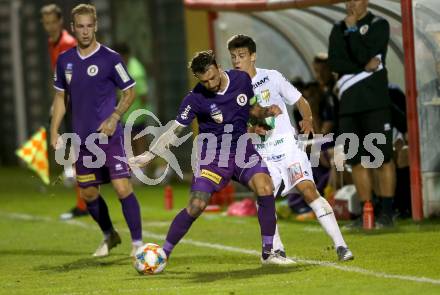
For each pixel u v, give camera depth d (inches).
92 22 872.9
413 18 1044.5
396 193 1112.8
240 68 789.9
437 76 1048.8
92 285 724.7
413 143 1054.4
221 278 733.3
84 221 1285.7
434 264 751.7
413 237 920.3
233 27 1385.3
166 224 1219.9
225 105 749.3
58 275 796.0
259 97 795.4
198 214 761.6
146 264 762.2
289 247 912.9
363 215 1024.2
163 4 2111.2
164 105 2138.3
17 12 2512.3
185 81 2074.3
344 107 1034.1
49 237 1114.1
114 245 930.7
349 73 1028.5
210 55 731.4
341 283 682.8
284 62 1382.9
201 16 1567.4
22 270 840.9
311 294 642.8
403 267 743.7
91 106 878.4
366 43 1010.7
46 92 2437.3
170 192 1429.6
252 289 673.0
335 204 1148.5
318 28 1290.6
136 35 2171.5
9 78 2694.4
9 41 2669.8
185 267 805.9
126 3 2185.0
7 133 2733.8
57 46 1222.9
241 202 1305.4
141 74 1642.5
